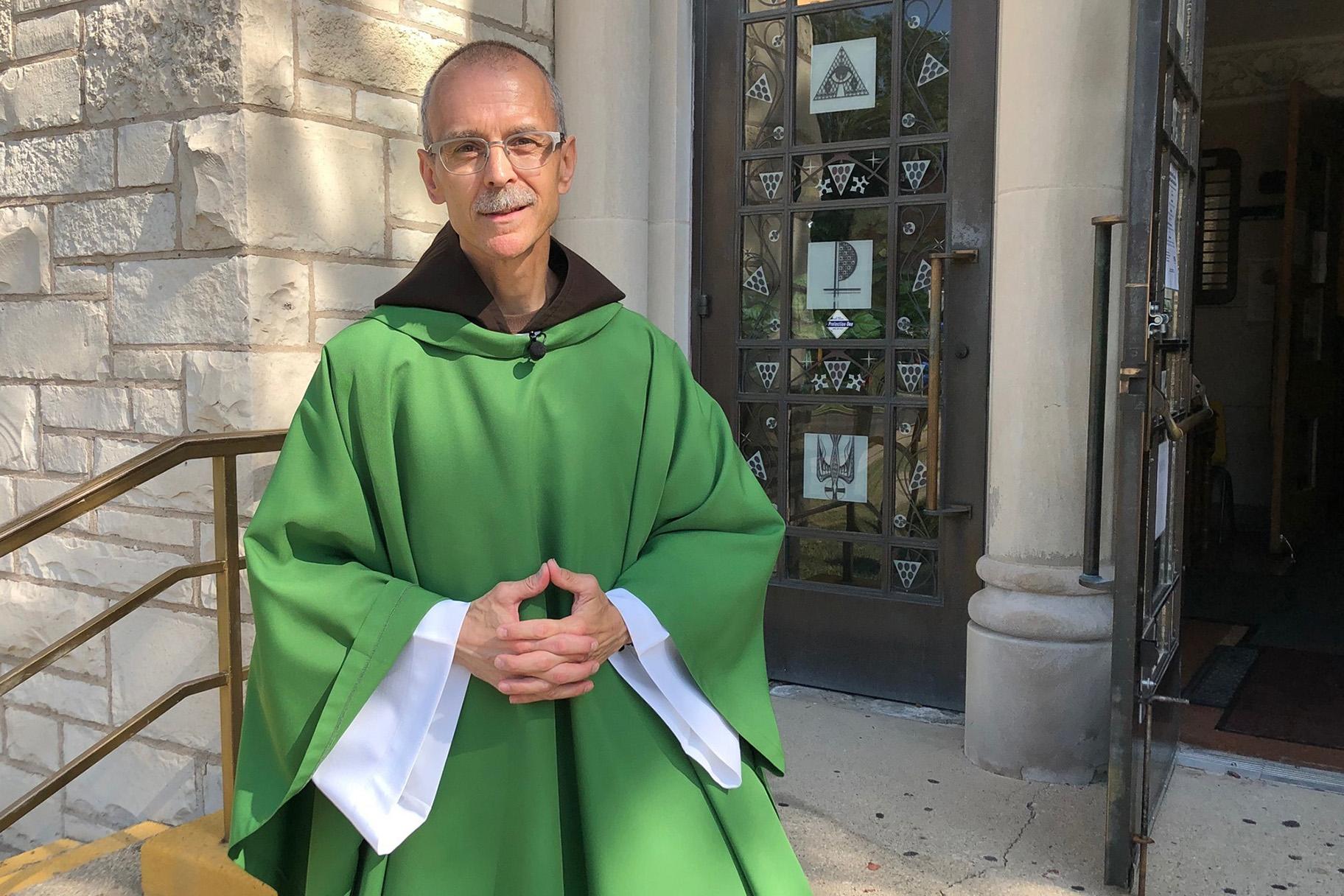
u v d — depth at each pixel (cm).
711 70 354
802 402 353
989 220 316
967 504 328
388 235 279
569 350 140
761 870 141
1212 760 300
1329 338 700
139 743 282
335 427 133
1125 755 225
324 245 262
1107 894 228
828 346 347
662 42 346
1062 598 287
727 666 144
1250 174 718
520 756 130
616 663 137
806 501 358
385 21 275
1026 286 283
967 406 325
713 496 148
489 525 132
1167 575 275
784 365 354
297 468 133
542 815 130
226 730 222
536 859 129
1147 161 213
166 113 256
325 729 125
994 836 256
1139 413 218
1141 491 219
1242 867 240
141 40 259
